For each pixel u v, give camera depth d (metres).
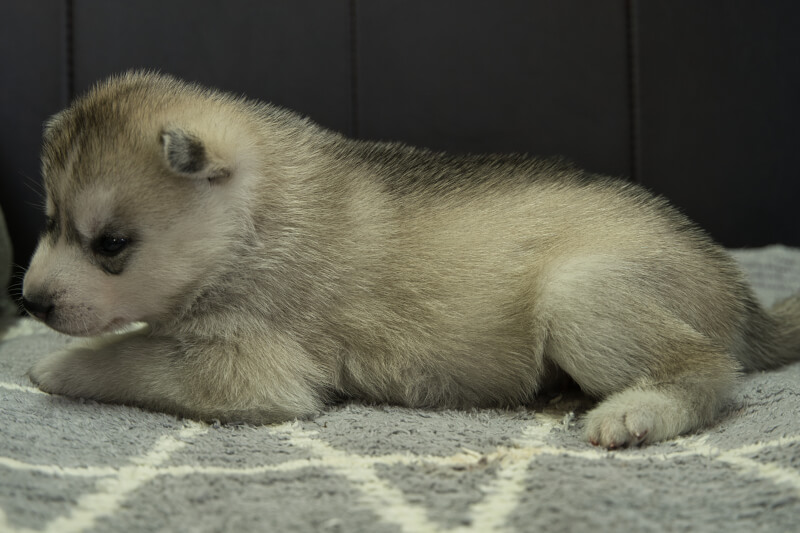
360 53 0.85
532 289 0.64
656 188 0.88
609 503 0.54
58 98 0.84
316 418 0.63
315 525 0.53
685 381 0.62
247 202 0.64
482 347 0.64
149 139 0.62
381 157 0.68
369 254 0.65
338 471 0.57
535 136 0.87
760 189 0.88
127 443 0.59
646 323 0.63
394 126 0.86
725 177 0.88
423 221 0.65
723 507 0.54
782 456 0.57
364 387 0.65
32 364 0.69
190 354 0.63
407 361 0.65
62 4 0.83
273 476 0.56
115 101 0.64
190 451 0.59
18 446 0.58
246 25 0.84
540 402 0.66
